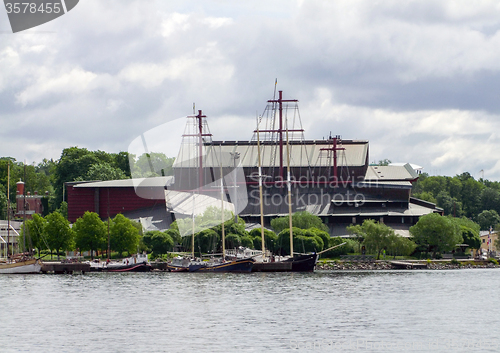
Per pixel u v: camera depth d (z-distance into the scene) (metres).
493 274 155.00
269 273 151.00
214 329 68.88
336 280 129.88
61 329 69.38
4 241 179.88
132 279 132.12
